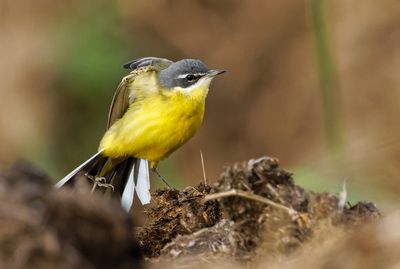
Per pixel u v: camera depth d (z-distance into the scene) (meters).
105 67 20.00
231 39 22.34
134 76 12.73
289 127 20.83
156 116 12.41
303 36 21.92
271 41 22.16
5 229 5.96
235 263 7.25
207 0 23.09
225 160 20.91
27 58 20.28
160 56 21.77
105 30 20.72
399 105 18.83
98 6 21.05
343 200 7.16
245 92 21.72
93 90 19.91
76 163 19.75
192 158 20.88
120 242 6.14
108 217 6.10
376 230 6.69
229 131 21.39
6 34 20.89
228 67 22.09
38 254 5.93
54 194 6.12
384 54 19.94
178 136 12.64
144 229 8.64
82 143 19.81
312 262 6.71
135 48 21.27
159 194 8.86
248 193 7.15
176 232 8.61
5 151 19.47
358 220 7.06
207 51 22.20
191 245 7.79
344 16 20.59
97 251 6.07
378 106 19.06
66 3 21.09
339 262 6.57
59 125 19.88
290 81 21.39
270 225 7.11
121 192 12.59
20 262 5.89
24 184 6.26
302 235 7.01
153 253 8.56
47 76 20.17
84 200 6.11
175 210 8.70
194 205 8.73
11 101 19.83
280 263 6.94
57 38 20.58
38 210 6.07
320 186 11.20
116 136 12.59
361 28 20.31
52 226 6.00
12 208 6.05
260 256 7.13
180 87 12.52
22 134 19.75
